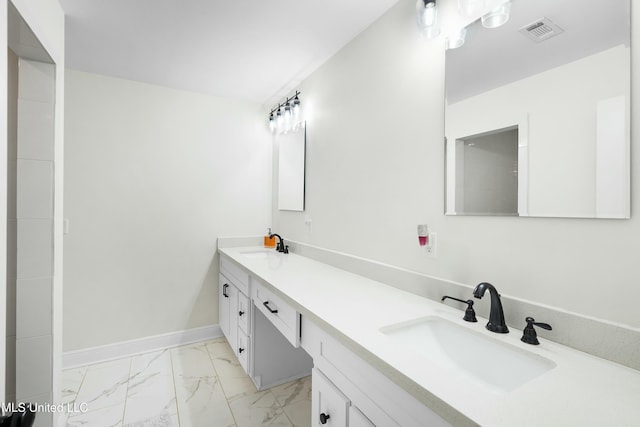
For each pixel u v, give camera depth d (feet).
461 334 3.59
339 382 3.45
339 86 6.72
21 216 4.76
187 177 8.96
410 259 4.95
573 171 3.09
